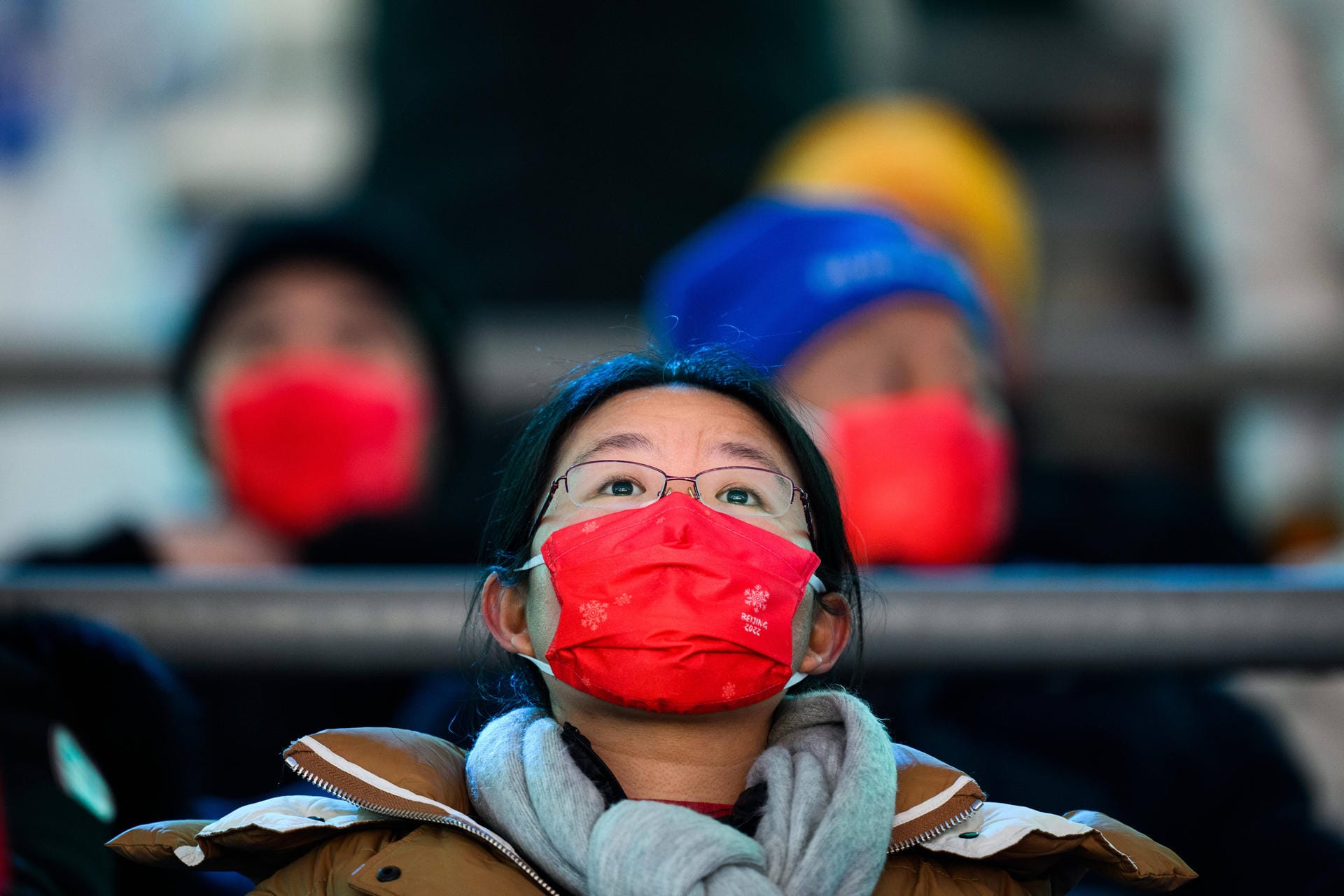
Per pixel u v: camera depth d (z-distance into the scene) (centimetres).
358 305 1005
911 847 526
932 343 873
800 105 1566
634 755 518
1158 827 714
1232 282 1554
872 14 1841
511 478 573
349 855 504
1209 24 1628
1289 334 1465
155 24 2039
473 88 1538
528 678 577
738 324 909
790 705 548
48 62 1972
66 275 1888
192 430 1001
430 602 646
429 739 538
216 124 2023
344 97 2048
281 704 805
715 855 463
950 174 1210
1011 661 646
